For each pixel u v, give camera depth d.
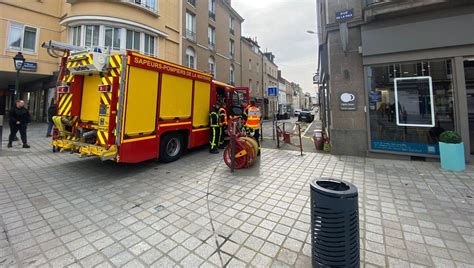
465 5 5.81
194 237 2.91
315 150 8.48
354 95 7.28
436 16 6.07
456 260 2.39
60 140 5.88
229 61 23.91
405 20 6.39
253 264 2.40
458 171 5.40
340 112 7.52
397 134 6.76
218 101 8.88
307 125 21.28
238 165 6.03
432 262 2.37
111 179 5.15
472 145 6.41
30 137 10.36
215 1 21.39
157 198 4.12
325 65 9.87
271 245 2.73
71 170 5.81
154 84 5.78
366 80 7.10
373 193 4.25
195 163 6.62
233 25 25.30
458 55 5.94
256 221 3.31
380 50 6.73
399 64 6.70
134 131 5.24
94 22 12.30
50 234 2.95
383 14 6.38
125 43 12.89
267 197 4.16
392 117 6.83
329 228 2.15
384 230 3.00
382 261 2.41
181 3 16.53
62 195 4.21
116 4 12.43
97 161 6.73
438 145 6.28
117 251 2.62
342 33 7.12
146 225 3.20
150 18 13.97
